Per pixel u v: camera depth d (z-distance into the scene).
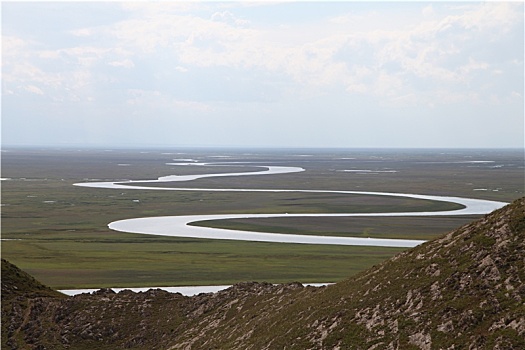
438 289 50.94
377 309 52.66
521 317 44.41
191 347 68.38
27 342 75.75
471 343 44.66
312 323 55.94
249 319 68.12
